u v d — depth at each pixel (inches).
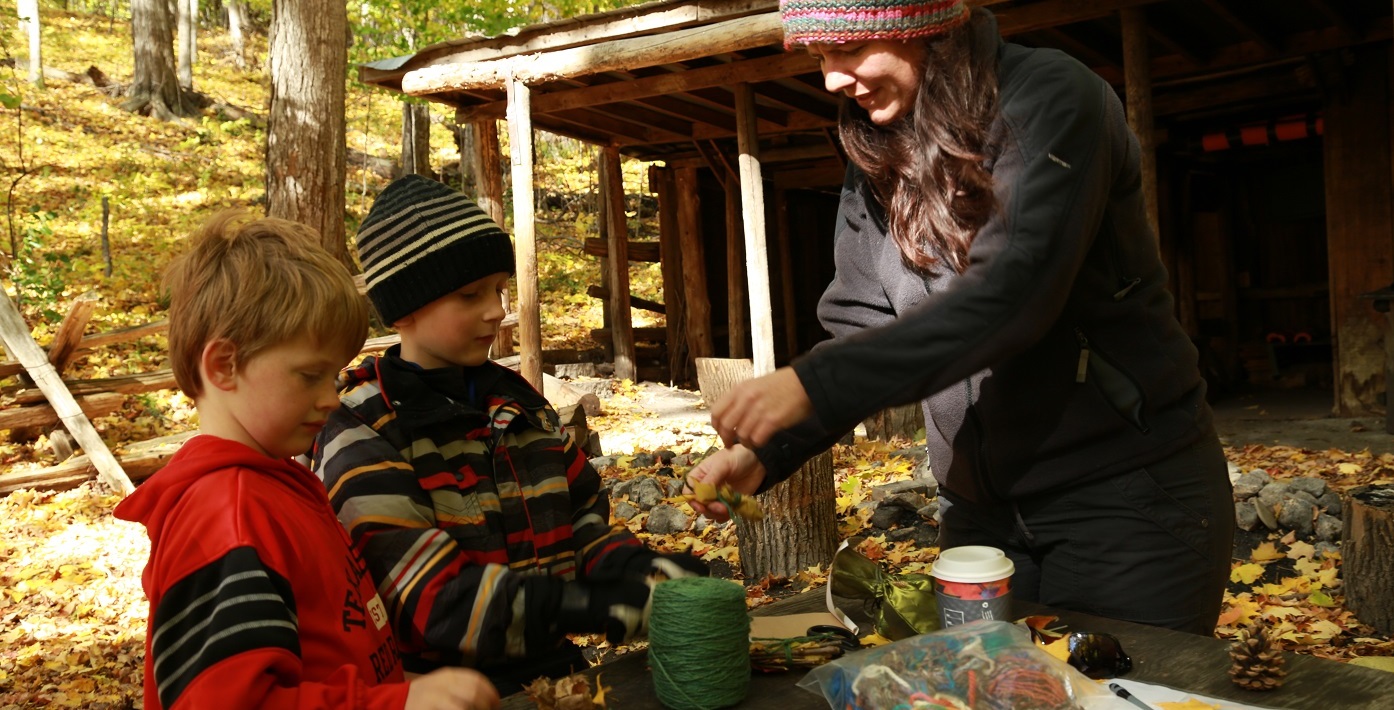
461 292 71.9
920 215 74.1
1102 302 73.0
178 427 366.3
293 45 442.6
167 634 48.6
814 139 467.8
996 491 80.6
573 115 422.6
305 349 54.4
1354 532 168.4
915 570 198.7
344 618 55.4
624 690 65.5
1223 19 315.9
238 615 47.6
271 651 47.1
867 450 302.5
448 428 71.1
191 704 45.9
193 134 900.6
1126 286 73.7
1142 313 74.3
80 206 667.4
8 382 371.9
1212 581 77.1
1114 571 76.5
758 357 332.2
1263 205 473.7
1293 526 207.6
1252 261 479.2
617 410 419.8
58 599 220.2
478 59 347.6
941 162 68.9
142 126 892.6
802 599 82.0
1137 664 65.2
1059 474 76.8
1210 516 76.4
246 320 53.1
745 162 337.4
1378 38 321.4
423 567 62.5
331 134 451.2
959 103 67.2
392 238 71.8
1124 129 70.7
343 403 69.5
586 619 62.1
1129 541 75.7
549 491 74.1
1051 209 62.7
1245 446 315.3
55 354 323.9
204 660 46.7
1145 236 75.5
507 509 71.7
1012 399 76.5
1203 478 76.3
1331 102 350.0
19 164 732.0
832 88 73.7
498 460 72.6
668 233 513.3
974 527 86.7
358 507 64.4
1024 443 77.3
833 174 487.8
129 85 979.3
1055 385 75.0
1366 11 320.2
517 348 507.2
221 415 55.4
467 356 73.2
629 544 73.0
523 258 351.6
